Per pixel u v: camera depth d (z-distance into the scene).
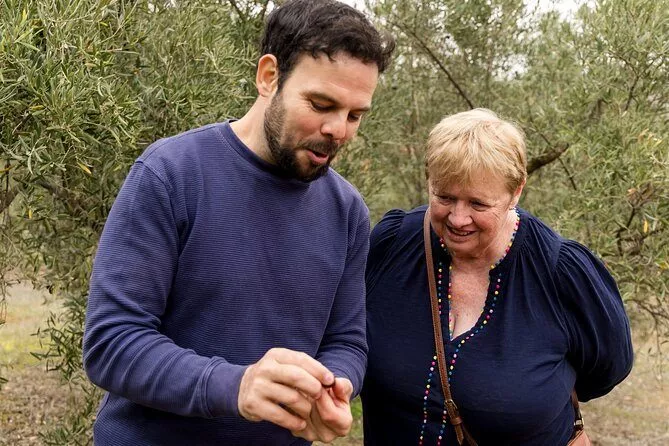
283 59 1.08
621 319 1.62
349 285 1.36
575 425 1.73
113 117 2.21
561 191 4.35
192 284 1.13
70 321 3.15
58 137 2.14
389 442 1.69
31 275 2.93
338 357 1.30
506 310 1.57
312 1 1.07
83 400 3.76
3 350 4.61
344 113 1.07
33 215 2.61
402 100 4.40
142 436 1.19
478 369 1.55
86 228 2.88
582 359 1.63
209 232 1.13
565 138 3.66
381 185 4.33
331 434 0.99
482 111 1.54
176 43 2.75
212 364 0.99
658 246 3.33
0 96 2.03
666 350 4.87
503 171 1.43
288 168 1.12
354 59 1.04
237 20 3.62
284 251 1.20
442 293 1.61
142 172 1.12
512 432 1.56
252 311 1.17
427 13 4.26
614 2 3.50
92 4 2.31
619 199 3.39
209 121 2.85
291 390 0.91
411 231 1.71
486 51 4.43
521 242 1.60
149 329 1.06
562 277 1.59
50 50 2.12
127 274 1.06
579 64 3.77
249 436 1.22
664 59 3.43
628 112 3.46
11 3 2.10
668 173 3.07
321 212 1.27
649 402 5.07
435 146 1.49
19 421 3.90
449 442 1.60
